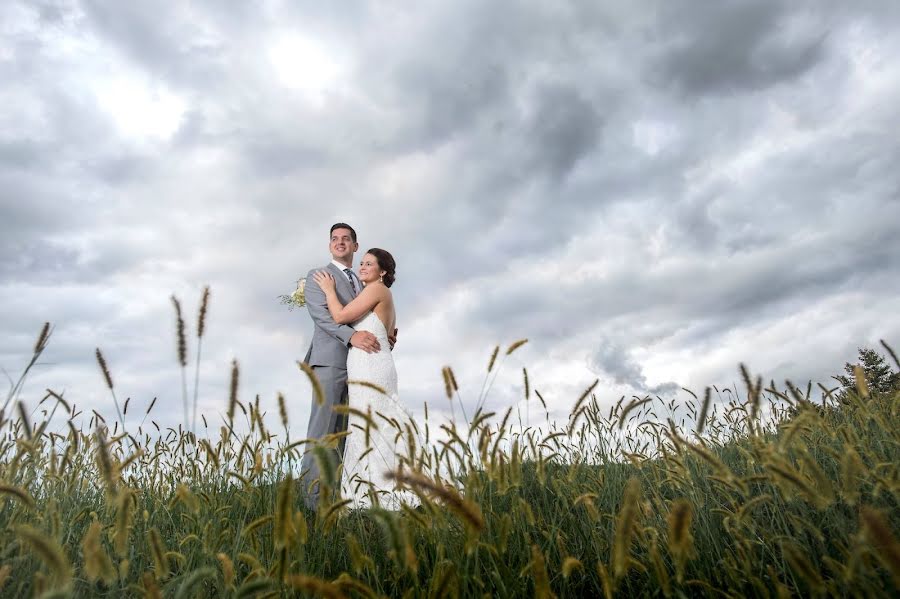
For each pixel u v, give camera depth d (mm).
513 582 1694
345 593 1281
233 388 1921
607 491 2512
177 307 1998
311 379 1518
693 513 2102
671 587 1814
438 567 1506
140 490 2357
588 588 2129
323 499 1355
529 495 2662
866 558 1312
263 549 2051
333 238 5320
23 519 1841
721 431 3258
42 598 924
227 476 2232
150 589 1205
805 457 1430
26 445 1664
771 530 1949
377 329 4621
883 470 1939
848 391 2666
